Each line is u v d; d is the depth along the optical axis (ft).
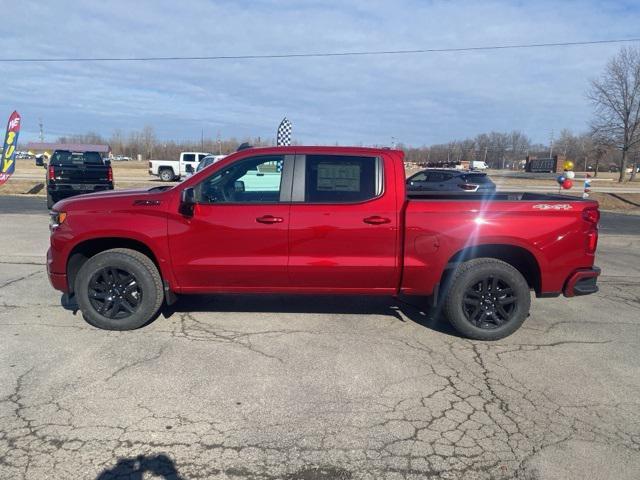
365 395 12.16
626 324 18.04
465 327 15.90
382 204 15.58
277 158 15.83
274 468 9.34
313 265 15.62
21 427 10.40
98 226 15.55
